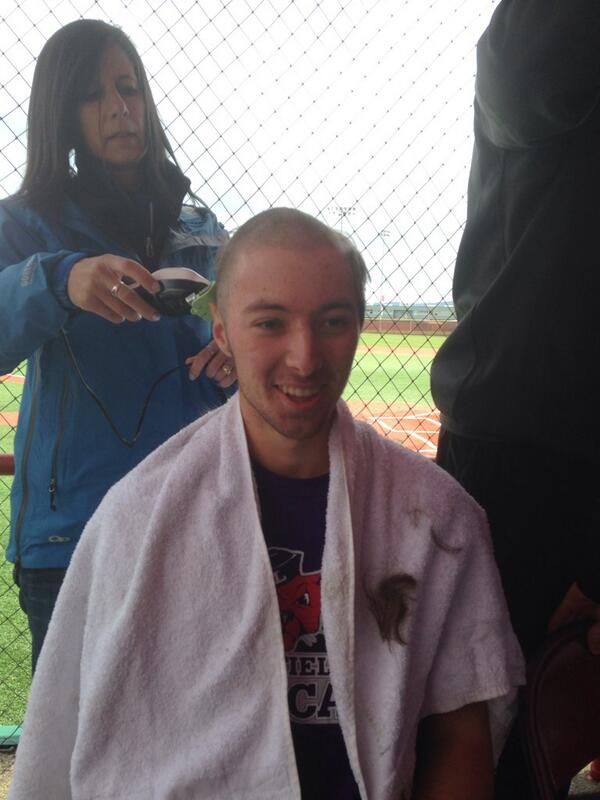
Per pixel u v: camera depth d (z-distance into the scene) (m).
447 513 1.05
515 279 1.41
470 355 1.50
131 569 0.99
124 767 0.97
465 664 1.06
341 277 0.96
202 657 0.98
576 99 1.26
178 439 1.05
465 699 1.06
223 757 0.95
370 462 1.06
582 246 1.34
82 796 0.98
